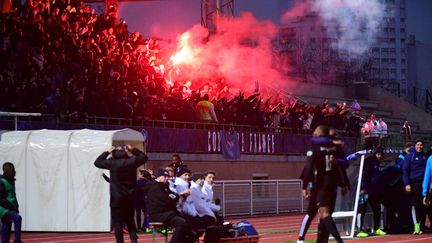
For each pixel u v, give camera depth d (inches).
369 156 1009.5
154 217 746.2
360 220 1000.9
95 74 1365.7
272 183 1578.5
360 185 966.4
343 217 971.3
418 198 1021.8
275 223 1316.4
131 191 762.8
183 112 1504.7
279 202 1595.7
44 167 1125.1
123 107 1385.3
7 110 1247.5
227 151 1592.0
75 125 1277.1
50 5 1437.0
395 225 1037.8
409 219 1039.6
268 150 1706.4
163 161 1438.2
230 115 1625.2
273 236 1005.2
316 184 699.4
